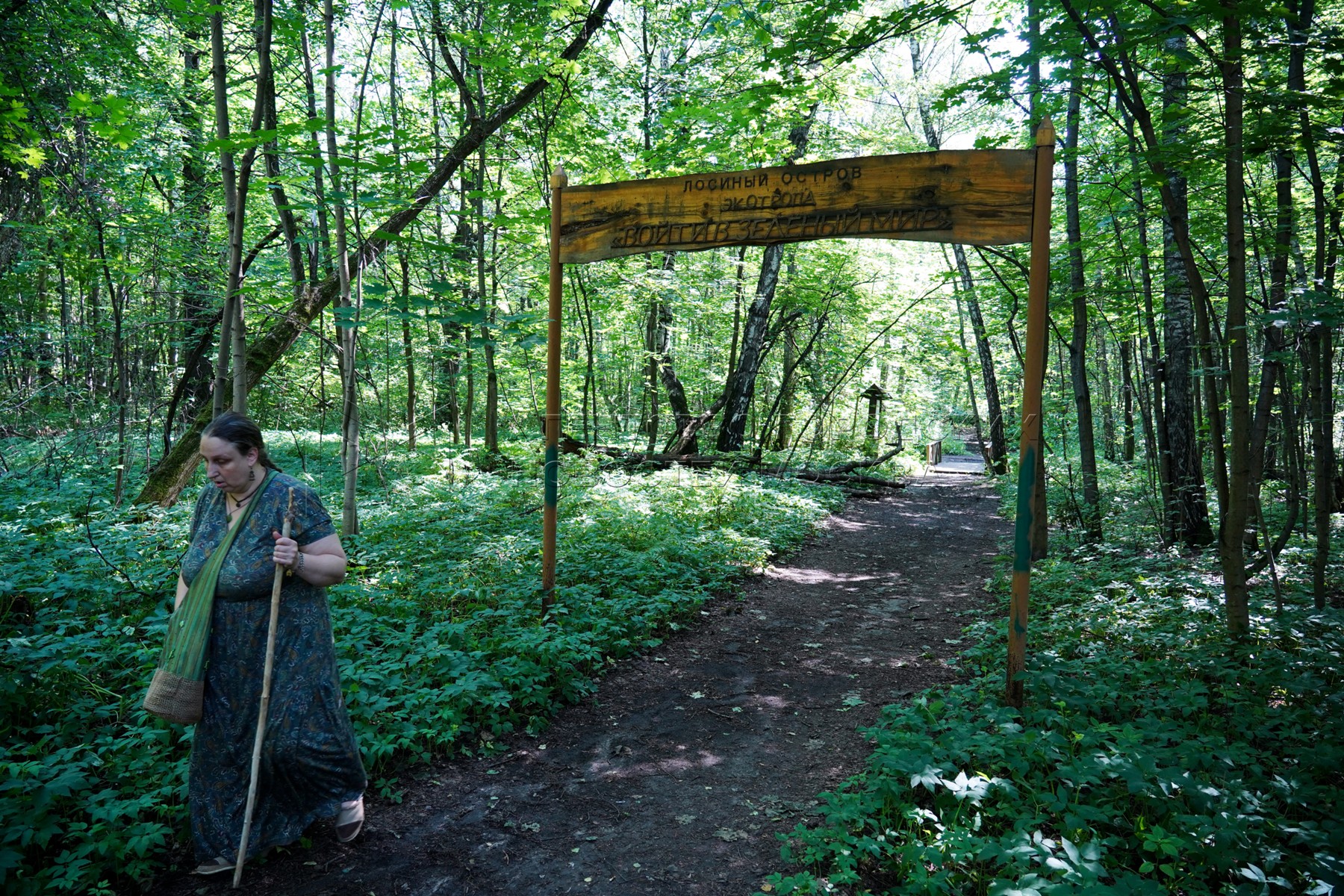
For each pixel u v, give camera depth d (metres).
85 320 11.88
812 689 4.69
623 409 23.02
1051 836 2.78
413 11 7.65
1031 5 6.57
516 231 10.52
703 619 6.04
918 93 15.74
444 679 4.04
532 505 9.09
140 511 7.12
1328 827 2.62
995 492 15.74
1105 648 4.81
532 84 7.93
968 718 3.59
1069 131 7.76
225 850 2.62
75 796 2.81
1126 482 13.43
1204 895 2.40
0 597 4.22
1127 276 8.56
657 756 3.74
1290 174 5.10
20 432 10.80
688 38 12.99
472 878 2.73
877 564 8.61
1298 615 4.84
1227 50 4.11
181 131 9.80
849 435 25.72
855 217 4.33
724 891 2.69
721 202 4.76
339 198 5.60
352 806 2.88
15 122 5.24
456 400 15.09
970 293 11.58
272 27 5.86
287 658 2.62
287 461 12.26
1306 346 5.63
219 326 9.00
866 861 2.76
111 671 3.84
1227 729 3.51
